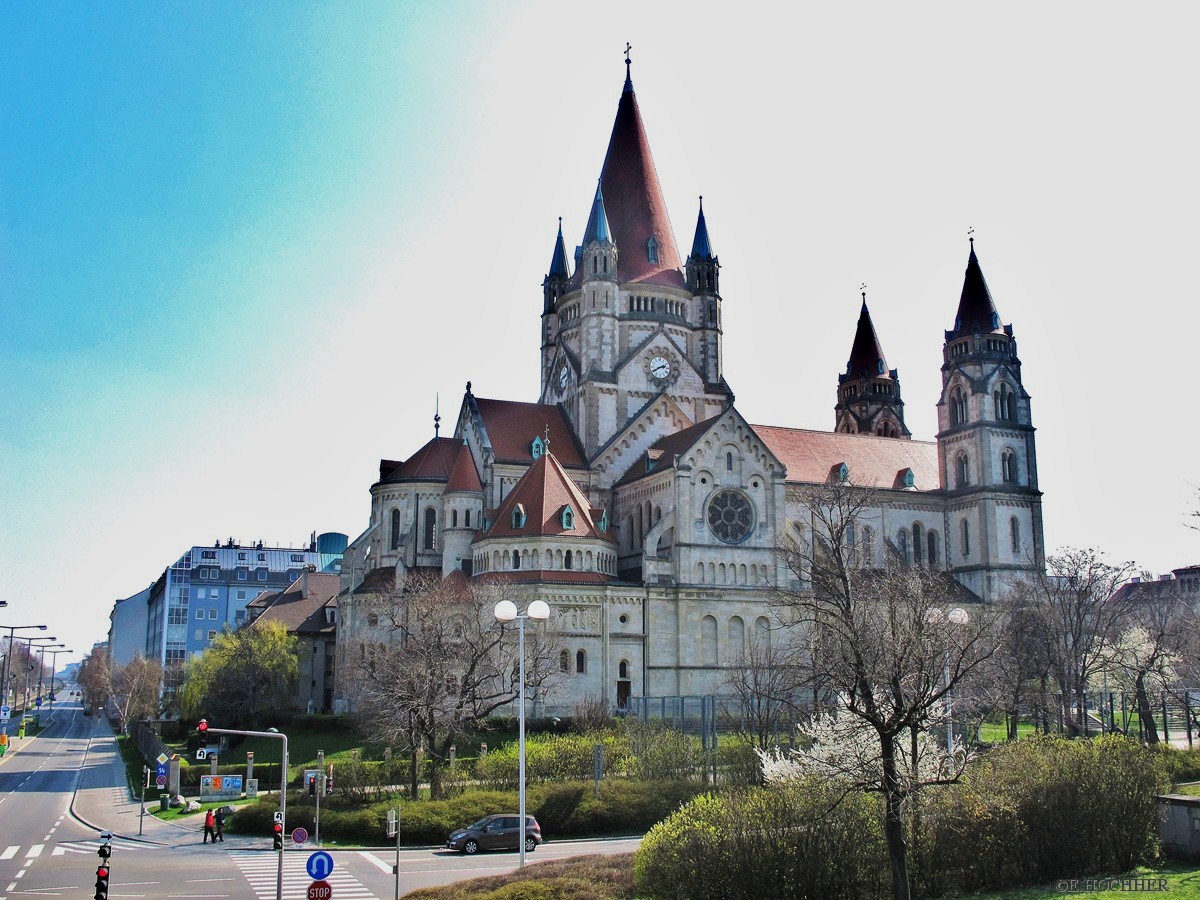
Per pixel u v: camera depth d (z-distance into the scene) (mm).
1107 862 48188
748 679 111625
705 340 149500
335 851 70812
